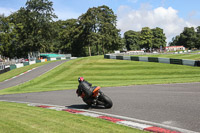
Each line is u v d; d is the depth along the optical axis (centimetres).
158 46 11175
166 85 1313
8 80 2942
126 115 657
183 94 940
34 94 1445
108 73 2561
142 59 3331
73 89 1527
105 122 550
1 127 518
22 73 3425
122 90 1246
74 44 7844
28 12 6034
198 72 2056
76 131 466
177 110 663
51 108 840
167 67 2558
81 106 865
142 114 651
